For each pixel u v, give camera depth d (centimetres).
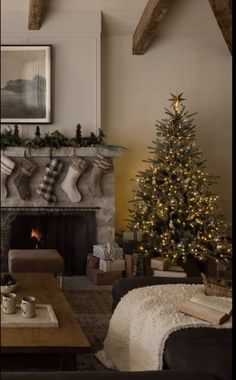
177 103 514
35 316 215
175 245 456
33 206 518
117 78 569
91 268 487
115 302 266
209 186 523
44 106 536
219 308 195
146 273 463
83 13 536
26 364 183
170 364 169
